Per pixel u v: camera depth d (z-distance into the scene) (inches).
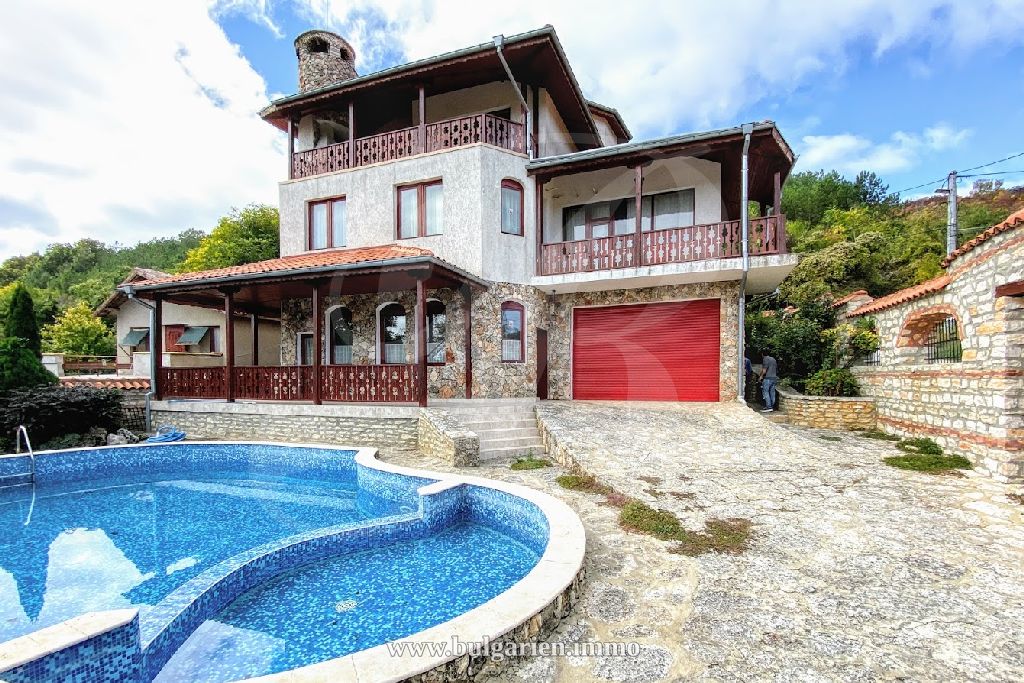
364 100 575.5
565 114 621.9
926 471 278.8
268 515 275.0
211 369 475.5
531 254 529.3
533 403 451.2
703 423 384.5
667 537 194.7
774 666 113.9
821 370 496.7
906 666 113.9
